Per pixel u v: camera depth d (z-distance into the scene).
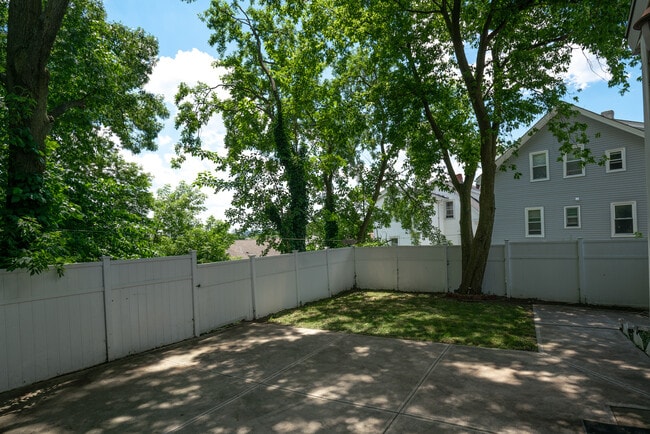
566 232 17.08
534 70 10.55
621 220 15.83
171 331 6.71
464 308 9.14
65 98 11.41
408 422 3.56
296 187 13.02
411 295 11.53
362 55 14.92
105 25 12.09
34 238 5.16
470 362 5.30
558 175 17.22
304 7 12.92
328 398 4.20
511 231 18.52
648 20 3.57
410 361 5.43
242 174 13.62
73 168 9.63
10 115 5.28
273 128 13.66
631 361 5.16
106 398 4.36
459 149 11.38
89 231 7.21
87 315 5.50
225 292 7.98
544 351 5.69
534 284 10.20
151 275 6.43
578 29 9.38
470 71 10.16
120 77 12.79
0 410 4.09
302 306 10.25
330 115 13.62
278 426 3.58
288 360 5.65
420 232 18.22
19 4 5.80
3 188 5.79
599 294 9.35
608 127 16.03
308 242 16.22
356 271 13.46
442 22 11.46
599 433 3.24
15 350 4.70
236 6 13.76
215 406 4.08
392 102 10.92
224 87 14.82
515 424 3.45
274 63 14.77
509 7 9.11
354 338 6.81
